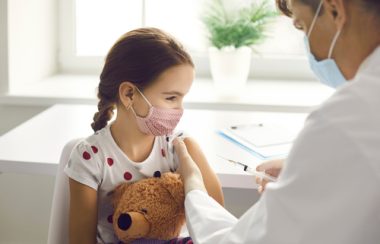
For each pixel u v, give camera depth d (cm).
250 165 155
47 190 248
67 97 229
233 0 246
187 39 265
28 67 246
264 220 93
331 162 86
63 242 144
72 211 133
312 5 103
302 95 238
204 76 268
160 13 262
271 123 199
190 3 260
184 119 203
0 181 249
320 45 106
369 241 86
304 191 88
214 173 143
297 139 91
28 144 168
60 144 169
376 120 86
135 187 130
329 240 86
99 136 137
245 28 229
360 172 84
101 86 139
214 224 111
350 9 96
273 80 265
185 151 137
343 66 104
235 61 228
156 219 126
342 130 86
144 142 138
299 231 88
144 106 134
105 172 134
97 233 139
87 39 271
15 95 230
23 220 254
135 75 132
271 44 265
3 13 226
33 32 249
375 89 88
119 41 136
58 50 273
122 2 264
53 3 265
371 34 96
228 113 214
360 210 84
